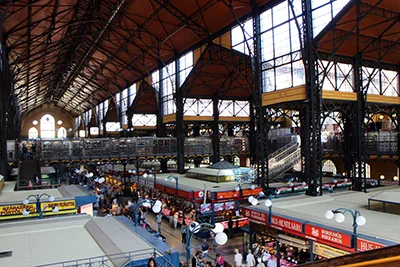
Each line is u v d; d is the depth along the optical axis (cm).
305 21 2119
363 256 155
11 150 3375
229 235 2336
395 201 1623
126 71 4794
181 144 3828
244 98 4166
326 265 172
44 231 1239
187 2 2809
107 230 1158
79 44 4178
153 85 4466
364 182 2300
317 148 2134
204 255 1858
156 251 945
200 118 3947
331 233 1327
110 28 3509
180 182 3050
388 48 2447
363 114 2366
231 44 3052
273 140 4072
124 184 4112
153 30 3394
